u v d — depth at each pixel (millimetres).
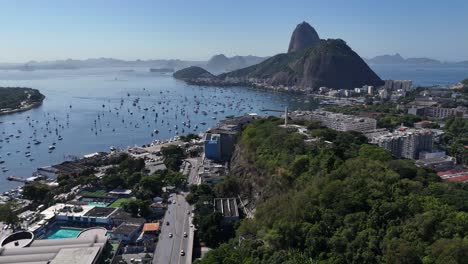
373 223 114375
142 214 192875
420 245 100000
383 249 104062
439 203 117500
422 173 149250
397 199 120688
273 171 191625
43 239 158375
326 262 108375
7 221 178875
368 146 186125
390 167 148500
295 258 112875
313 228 120562
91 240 147375
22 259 129500
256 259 121875
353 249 108312
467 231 102938
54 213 191125
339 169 148750
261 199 188250
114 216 187750
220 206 195750
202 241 170875
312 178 158375
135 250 162000
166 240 169625
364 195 125938
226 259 125062
